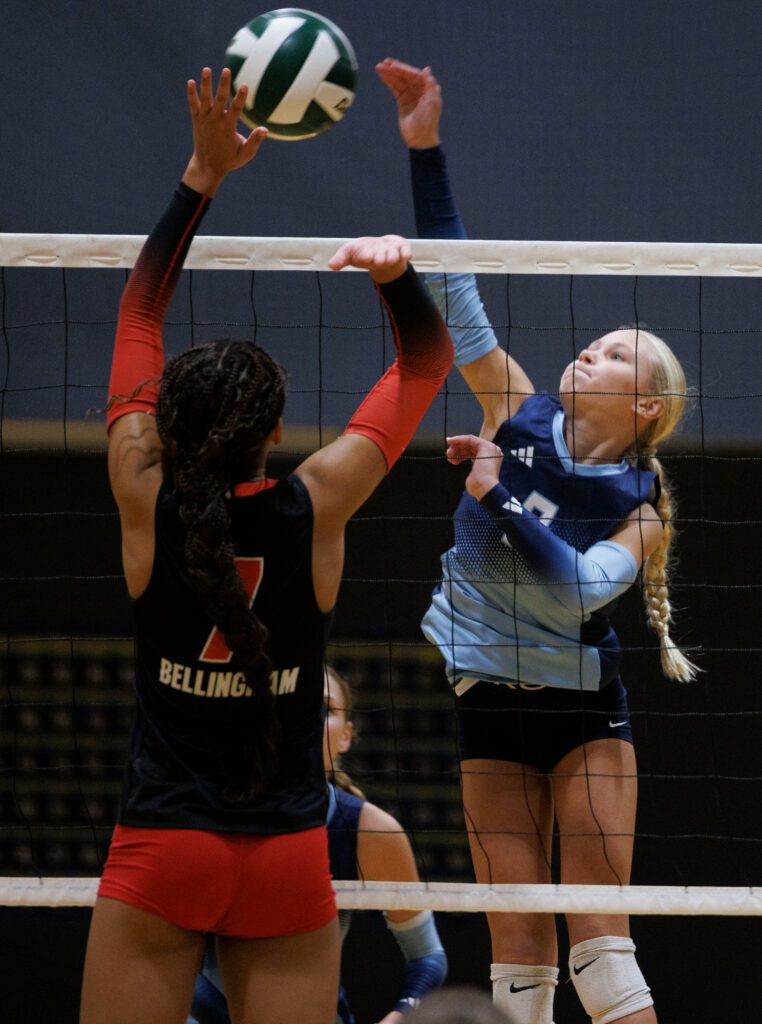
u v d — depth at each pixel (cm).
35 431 1878
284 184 1895
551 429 1093
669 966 1784
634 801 1055
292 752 738
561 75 1923
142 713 745
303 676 737
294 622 728
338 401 1884
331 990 739
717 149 1905
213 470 707
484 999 439
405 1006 1076
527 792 1058
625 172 1911
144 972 709
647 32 1920
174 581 718
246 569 714
